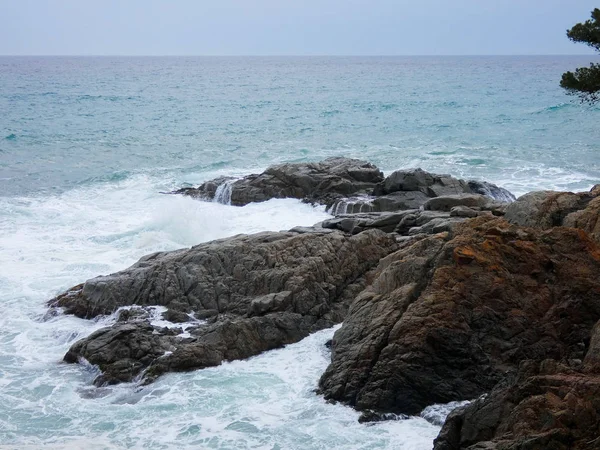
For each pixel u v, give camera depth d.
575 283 19.72
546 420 13.99
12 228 34.38
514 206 24.02
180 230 32.91
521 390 15.14
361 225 29.11
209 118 74.75
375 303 20.59
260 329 22.25
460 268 19.91
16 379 20.77
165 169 49.22
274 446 17.06
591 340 17.58
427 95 103.94
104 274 28.45
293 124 70.00
